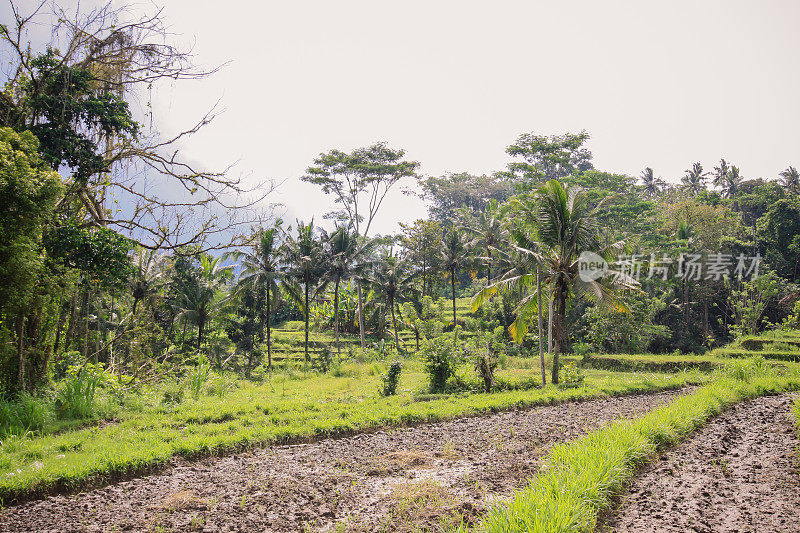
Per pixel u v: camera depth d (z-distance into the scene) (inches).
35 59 584.1
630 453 314.5
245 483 317.7
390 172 2073.1
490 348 764.6
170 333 1380.4
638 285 777.6
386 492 300.0
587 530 222.2
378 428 472.7
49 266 577.6
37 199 494.9
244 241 722.2
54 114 593.9
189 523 256.5
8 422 452.4
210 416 517.7
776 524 229.5
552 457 324.8
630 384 712.4
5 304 502.0
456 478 320.8
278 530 248.8
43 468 317.4
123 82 647.1
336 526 250.7
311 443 428.1
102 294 904.3
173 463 358.0
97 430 456.4
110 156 657.6
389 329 1951.3
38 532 248.4
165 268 1155.3
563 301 791.7
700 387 662.5
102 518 264.4
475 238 1772.9
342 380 913.5
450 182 2957.7
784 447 356.8
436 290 2068.2
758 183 2780.5
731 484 286.4
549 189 767.1
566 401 625.0
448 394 692.1
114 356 912.3
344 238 1596.9
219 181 694.5
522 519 209.8
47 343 597.0
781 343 1073.5
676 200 2235.5
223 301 1446.9
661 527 232.7
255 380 1203.9
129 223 688.4
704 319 1579.7
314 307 1993.1
